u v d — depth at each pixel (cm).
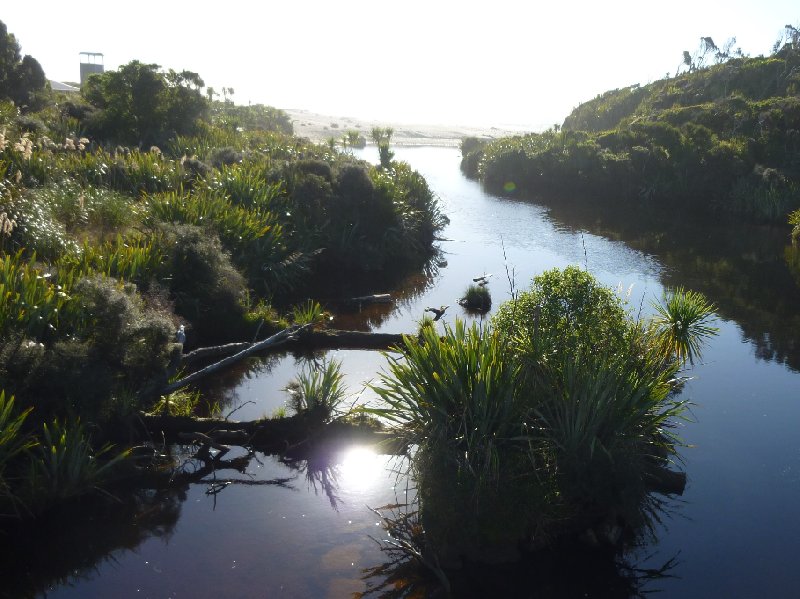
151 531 651
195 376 909
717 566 626
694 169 3331
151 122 2466
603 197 3569
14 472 664
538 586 589
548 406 680
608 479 648
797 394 1036
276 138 3002
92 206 1365
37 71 2756
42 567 593
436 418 666
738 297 1645
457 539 618
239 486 736
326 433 824
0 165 1424
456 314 1434
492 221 2739
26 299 799
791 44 5731
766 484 768
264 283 1405
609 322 773
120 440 763
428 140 8088
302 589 573
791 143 3488
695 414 952
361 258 1730
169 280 1136
